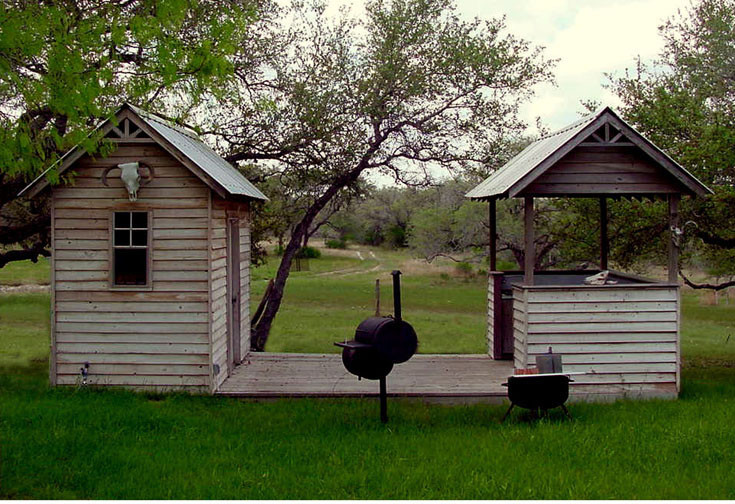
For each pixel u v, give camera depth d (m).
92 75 7.64
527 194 10.45
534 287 10.41
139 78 8.88
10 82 7.43
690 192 10.54
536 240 24.33
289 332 20.36
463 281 34.72
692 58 13.94
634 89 14.46
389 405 9.87
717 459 7.68
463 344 18.30
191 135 12.89
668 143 13.38
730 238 13.70
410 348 8.96
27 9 7.47
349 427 8.79
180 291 10.18
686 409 9.73
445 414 9.54
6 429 8.27
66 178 9.96
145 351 10.21
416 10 16.62
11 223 14.52
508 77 16.73
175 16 8.39
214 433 8.43
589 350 10.45
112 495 6.42
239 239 12.38
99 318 10.22
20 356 15.57
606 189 10.48
